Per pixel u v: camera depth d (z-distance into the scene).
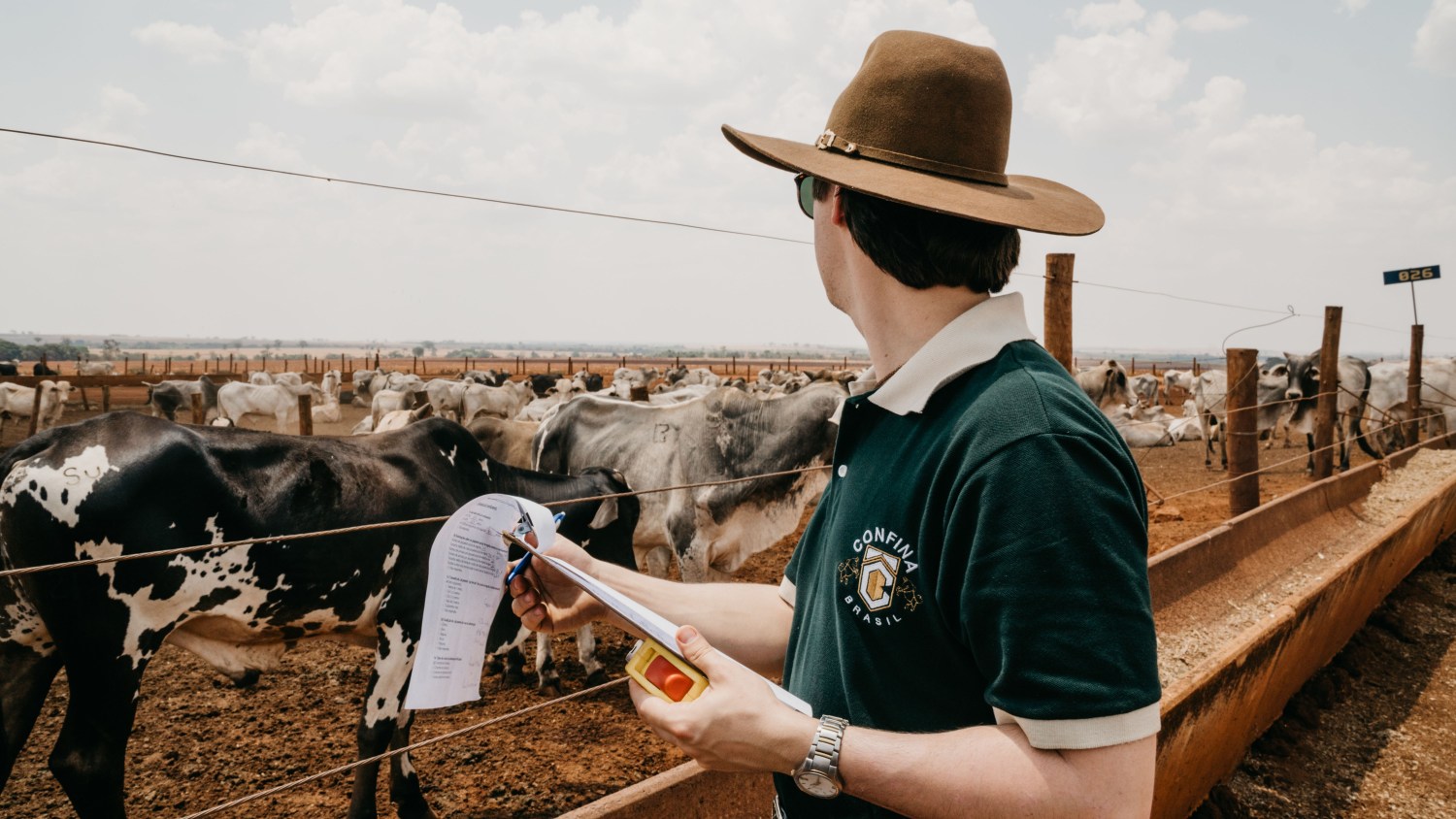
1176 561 4.93
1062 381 1.06
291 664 5.46
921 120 1.18
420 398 19.56
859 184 1.11
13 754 3.22
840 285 1.34
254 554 3.32
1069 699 0.89
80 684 3.07
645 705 1.02
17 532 2.98
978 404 1.05
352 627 3.75
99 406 23.77
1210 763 3.34
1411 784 3.85
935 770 0.94
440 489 3.99
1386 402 13.91
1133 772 0.91
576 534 4.92
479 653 1.35
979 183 1.20
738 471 6.32
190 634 3.51
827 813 1.21
